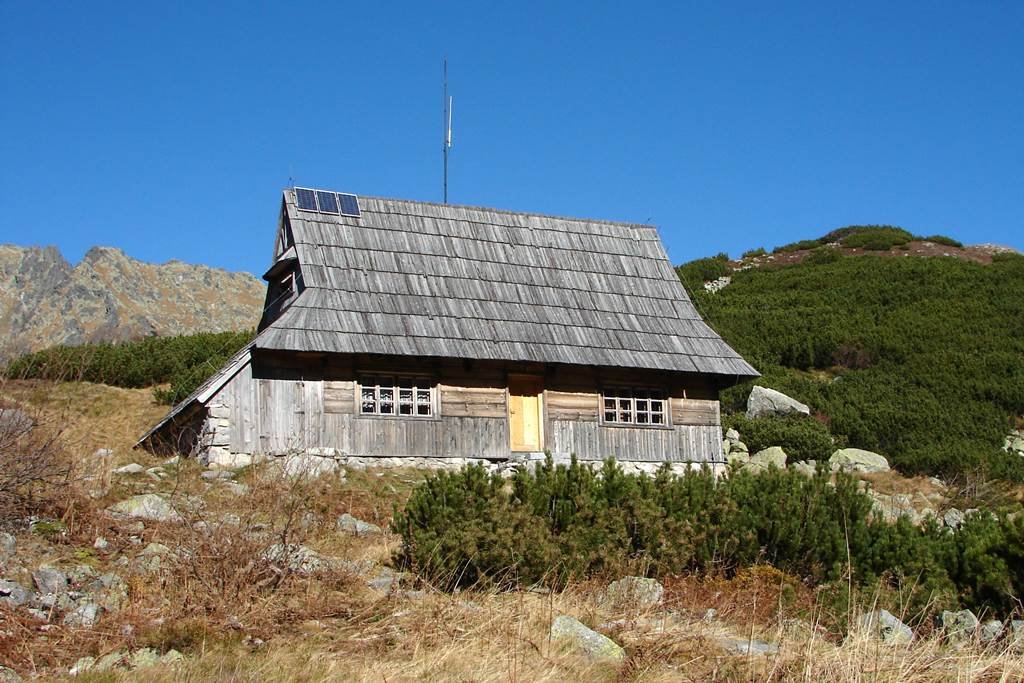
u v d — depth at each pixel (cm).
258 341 2041
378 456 2144
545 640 944
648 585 1138
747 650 940
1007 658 877
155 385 2894
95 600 1005
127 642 915
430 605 1047
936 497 2334
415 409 2208
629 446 2392
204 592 1048
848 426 2941
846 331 4050
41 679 820
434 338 2212
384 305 2239
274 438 2056
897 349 3844
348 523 1480
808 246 6519
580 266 2588
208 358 3027
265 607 1030
